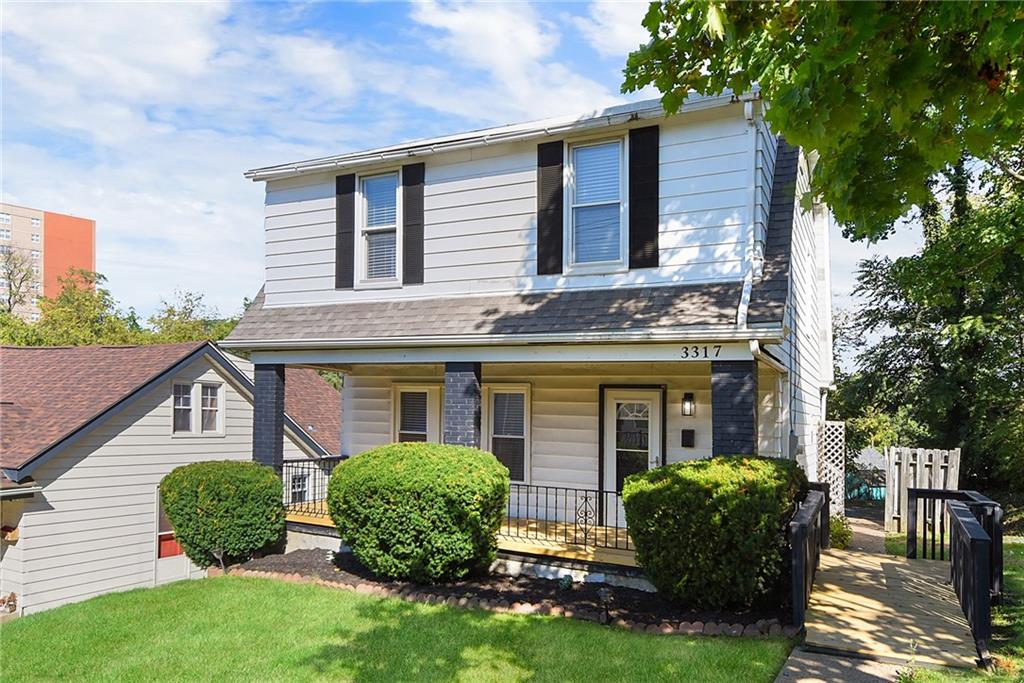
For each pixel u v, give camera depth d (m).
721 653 5.43
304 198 10.75
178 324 29.98
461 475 7.67
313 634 6.39
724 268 7.87
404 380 11.52
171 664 5.84
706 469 6.50
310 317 10.23
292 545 10.38
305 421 17.88
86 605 7.89
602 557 7.79
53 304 28.05
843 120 2.59
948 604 6.52
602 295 8.38
